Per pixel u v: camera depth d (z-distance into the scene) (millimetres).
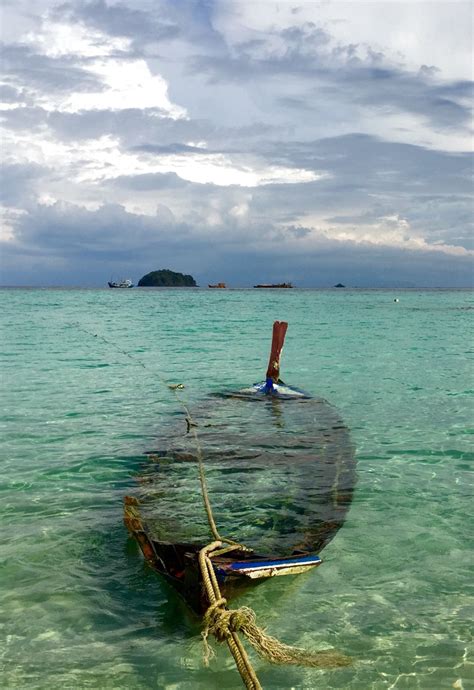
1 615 5629
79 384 17078
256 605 5809
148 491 8586
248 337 31109
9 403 14438
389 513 7973
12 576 6316
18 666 4934
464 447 10984
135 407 14086
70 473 9461
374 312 59031
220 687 4730
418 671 4867
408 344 28594
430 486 8984
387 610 5727
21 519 7723
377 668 4910
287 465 9812
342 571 6453
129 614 5688
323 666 4781
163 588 6141
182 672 4895
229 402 14586
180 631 5430
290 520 7582
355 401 15039
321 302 85375
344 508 8055
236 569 5547
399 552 6887
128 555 6820
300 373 19516
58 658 5039
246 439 11320
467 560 6711
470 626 5469
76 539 7176
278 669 4938
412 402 14914
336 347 27109
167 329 35875
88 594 6008
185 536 6992
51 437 11461
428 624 5500
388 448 10906
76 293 130500
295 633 5363
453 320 47531
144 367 19719
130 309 60062
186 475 9289
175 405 14273
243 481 9023
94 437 11461
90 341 28359
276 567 5762
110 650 5152
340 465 9859
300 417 13023
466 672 4852
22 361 21531
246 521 7512
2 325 37594
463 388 16812
